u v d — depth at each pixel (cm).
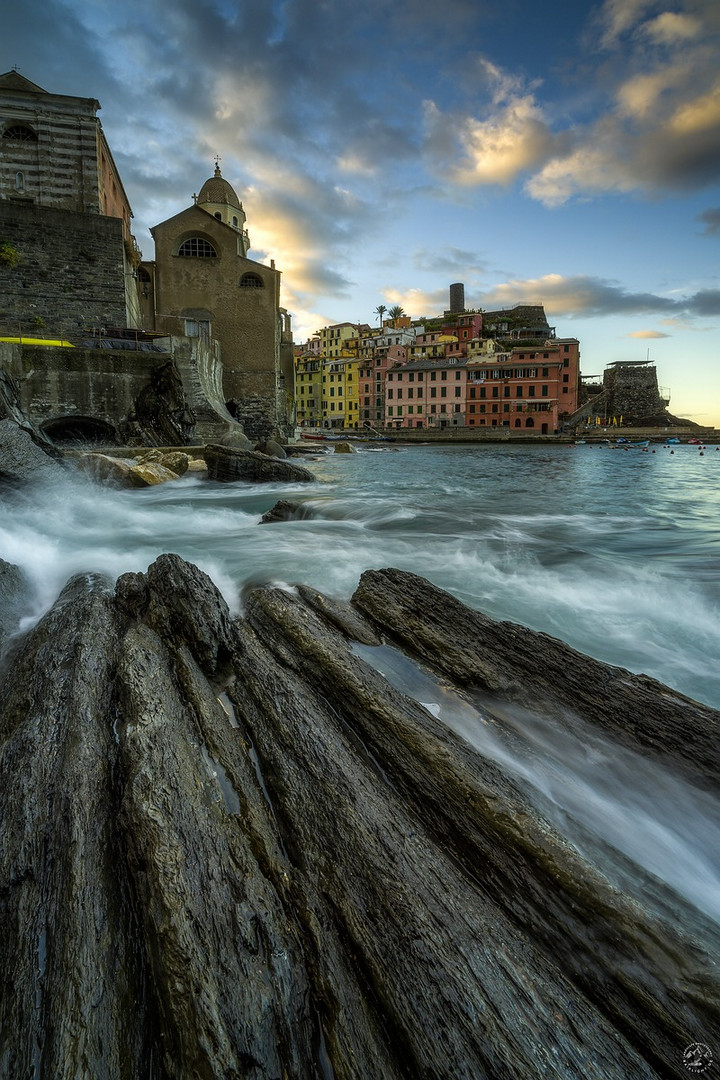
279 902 316
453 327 11881
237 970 273
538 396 8775
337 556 1040
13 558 928
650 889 346
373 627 668
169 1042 249
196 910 294
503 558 1055
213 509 1703
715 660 667
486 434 8388
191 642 579
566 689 534
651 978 284
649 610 809
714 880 372
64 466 1955
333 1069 250
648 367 10200
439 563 1016
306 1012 268
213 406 4044
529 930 311
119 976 278
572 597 855
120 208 5253
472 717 502
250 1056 245
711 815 418
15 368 2866
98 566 922
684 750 460
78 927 290
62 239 3953
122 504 1714
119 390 3131
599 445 7675
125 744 411
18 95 4028
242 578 888
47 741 420
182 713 468
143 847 327
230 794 393
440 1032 253
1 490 1523
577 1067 243
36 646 577
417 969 276
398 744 436
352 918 304
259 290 5709
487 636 610
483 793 383
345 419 11181
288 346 7862
